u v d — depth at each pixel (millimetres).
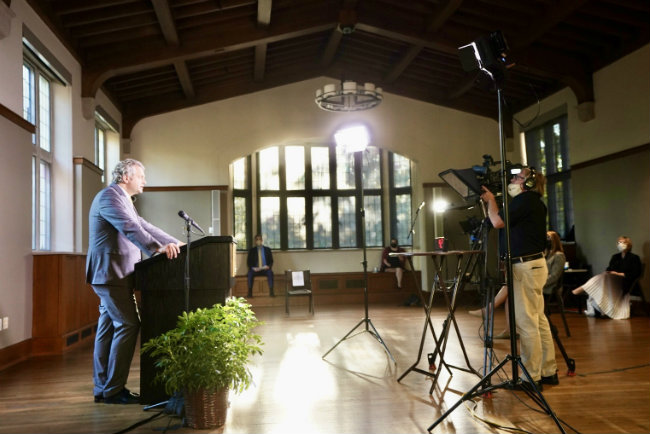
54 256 6059
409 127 11859
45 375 4742
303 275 10141
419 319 8555
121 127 10570
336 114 11656
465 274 4137
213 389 3033
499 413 3270
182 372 2959
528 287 3803
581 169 9828
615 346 5637
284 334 7137
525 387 3080
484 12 8156
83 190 7457
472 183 3898
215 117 11188
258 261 11938
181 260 3480
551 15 7672
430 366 4473
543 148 11219
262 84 11242
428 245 11789
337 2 8742
